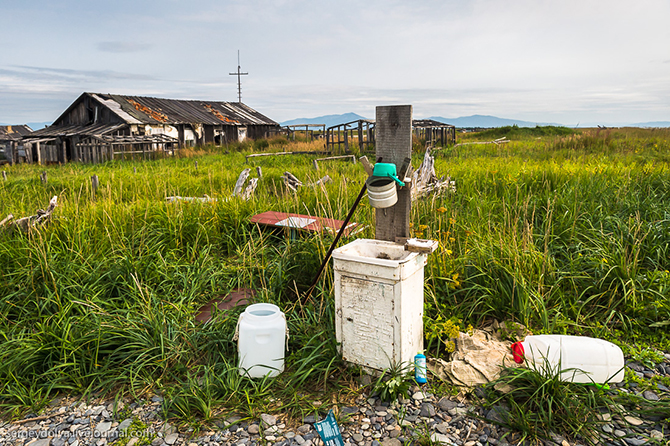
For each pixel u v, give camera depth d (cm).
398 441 249
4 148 2714
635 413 264
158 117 2992
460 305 384
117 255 484
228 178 1127
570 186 740
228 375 296
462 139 3703
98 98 2858
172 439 256
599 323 368
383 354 300
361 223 523
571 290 406
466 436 251
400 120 308
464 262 429
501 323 369
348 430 259
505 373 293
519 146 2138
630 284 386
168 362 327
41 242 438
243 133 3850
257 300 398
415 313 308
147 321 360
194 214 626
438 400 285
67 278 413
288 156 2058
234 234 609
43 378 314
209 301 438
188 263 509
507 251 418
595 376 287
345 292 310
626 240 459
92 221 559
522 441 244
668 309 358
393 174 288
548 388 267
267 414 276
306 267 441
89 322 350
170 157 2600
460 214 608
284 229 566
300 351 330
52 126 3094
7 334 360
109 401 297
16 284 419
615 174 837
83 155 2517
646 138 2012
